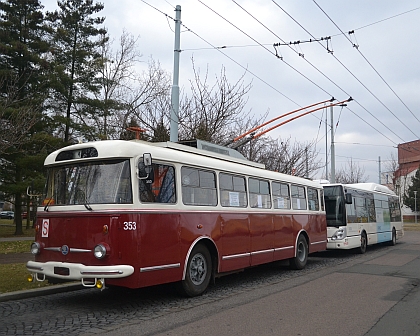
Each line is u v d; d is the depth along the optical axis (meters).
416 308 7.89
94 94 26.69
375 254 18.39
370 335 6.17
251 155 22.19
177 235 8.05
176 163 8.31
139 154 7.53
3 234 27.14
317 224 14.65
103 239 7.08
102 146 7.59
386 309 7.79
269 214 11.51
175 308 7.71
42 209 8.09
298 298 8.73
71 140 25.39
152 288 9.57
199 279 8.73
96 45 26.92
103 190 7.40
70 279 7.23
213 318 7.01
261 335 6.08
